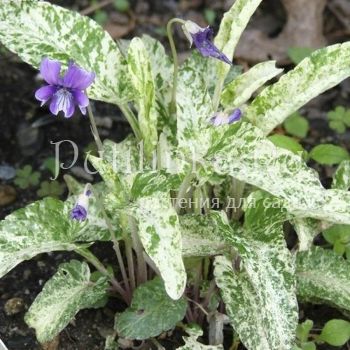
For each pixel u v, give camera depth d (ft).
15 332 0.89
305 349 0.83
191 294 0.89
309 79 0.80
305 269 0.86
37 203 0.81
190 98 0.77
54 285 0.83
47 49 0.79
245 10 0.79
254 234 0.78
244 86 0.85
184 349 0.79
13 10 0.79
